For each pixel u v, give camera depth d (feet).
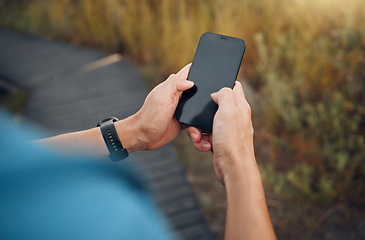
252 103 13.58
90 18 23.72
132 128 3.87
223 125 2.98
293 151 11.11
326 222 9.31
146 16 19.86
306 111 11.59
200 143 4.36
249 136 3.11
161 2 20.83
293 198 9.96
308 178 9.76
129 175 9.68
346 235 8.91
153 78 17.76
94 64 20.65
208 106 4.31
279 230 9.45
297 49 13.57
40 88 18.57
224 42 4.62
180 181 10.36
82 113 15.24
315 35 13.98
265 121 12.84
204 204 10.66
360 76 11.54
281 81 12.28
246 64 15.25
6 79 21.13
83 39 25.73
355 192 9.48
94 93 16.80
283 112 11.28
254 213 2.18
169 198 9.80
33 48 26.16
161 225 8.82
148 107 3.92
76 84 18.12
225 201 10.68
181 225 8.94
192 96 4.39
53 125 14.62
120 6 22.95
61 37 28.19
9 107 18.03
